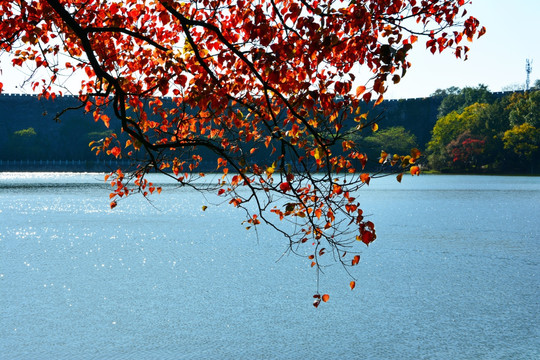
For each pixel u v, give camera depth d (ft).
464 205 204.13
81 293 68.28
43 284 73.26
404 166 22.76
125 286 72.28
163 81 23.72
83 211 183.83
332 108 22.94
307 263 88.74
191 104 23.98
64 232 127.95
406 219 155.02
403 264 87.61
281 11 23.63
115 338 51.47
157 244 109.70
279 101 25.62
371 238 24.50
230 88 25.17
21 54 27.27
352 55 22.63
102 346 49.34
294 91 24.12
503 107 549.13
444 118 584.81
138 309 61.41
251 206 198.80
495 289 71.05
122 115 23.27
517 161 522.06
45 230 131.44
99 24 26.91
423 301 65.10
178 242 112.47
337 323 56.70
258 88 25.57
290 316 59.16
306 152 25.11
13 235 122.52
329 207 25.09
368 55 22.17
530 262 89.35
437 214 170.30
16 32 25.81
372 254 96.73
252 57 21.74
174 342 50.75
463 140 533.55
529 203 212.02
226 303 64.03
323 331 54.08
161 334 52.95
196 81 23.47
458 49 23.44
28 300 65.00
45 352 47.83
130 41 27.32
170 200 238.07
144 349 48.70
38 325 55.42
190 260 91.25
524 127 492.54
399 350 49.08
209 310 61.00
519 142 500.74
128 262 89.45
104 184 377.09
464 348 49.49
